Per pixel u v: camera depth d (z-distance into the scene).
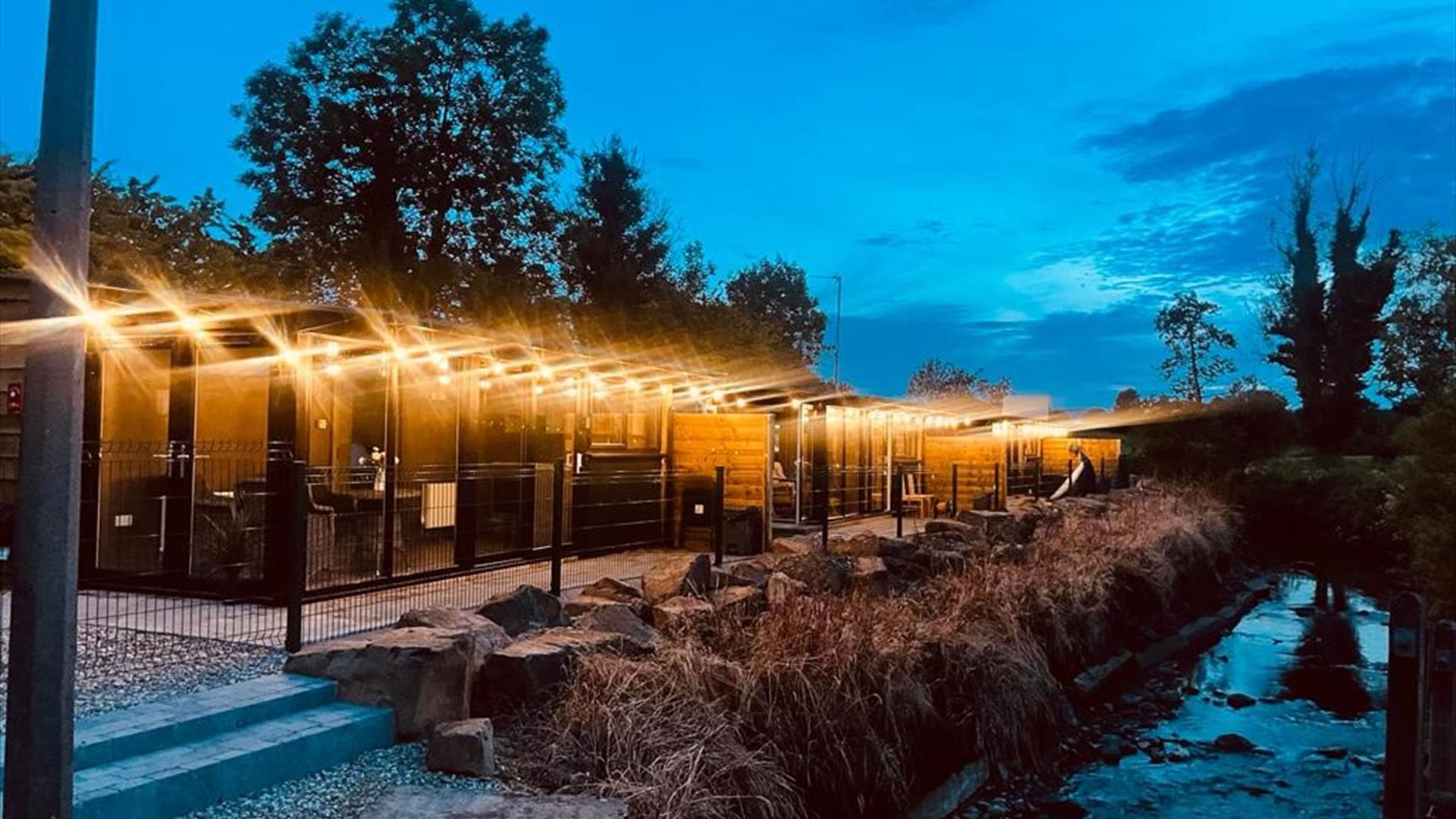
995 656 9.23
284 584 8.77
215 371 9.26
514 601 7.66
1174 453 32.62
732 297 43.28
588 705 5.92
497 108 26.73
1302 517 28.05
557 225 27.53
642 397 13.91
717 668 6.72
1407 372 25.73
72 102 2.96
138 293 8.35
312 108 25.50
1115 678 12.46
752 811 5.80
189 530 9.06
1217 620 16.89
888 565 12.03
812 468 18.39
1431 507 13.77
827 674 7.28
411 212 26.38
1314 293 35.34
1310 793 9.28
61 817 2.95
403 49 25.44
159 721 5.14
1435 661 5.29
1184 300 49.91
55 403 2.95
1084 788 9.27
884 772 7.24
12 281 9.09
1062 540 14.91
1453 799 5.16
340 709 5.77
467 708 5.91
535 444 12.00
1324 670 14.13
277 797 4.95
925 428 23.86
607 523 12.89
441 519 10.66
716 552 11.21
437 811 4.65
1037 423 29.05
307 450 9.07
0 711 5.29
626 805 4.99
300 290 23.39
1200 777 9.65
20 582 2.94
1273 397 34.91
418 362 10.75
